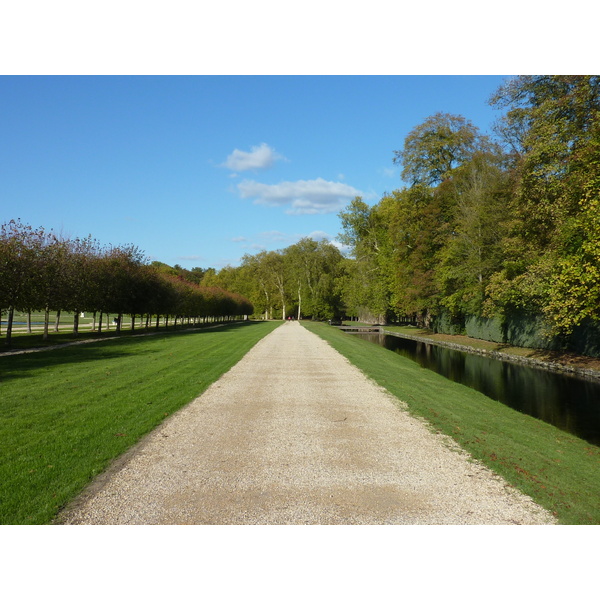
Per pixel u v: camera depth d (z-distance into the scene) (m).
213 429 7.62
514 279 23.08
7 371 12.46
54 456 5.90
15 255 19.23
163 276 38.78
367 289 58.91
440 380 15.66
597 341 20.83
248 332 37.09
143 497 4.93
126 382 11.18
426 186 38.91
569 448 8.39
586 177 14.67
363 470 5.94
